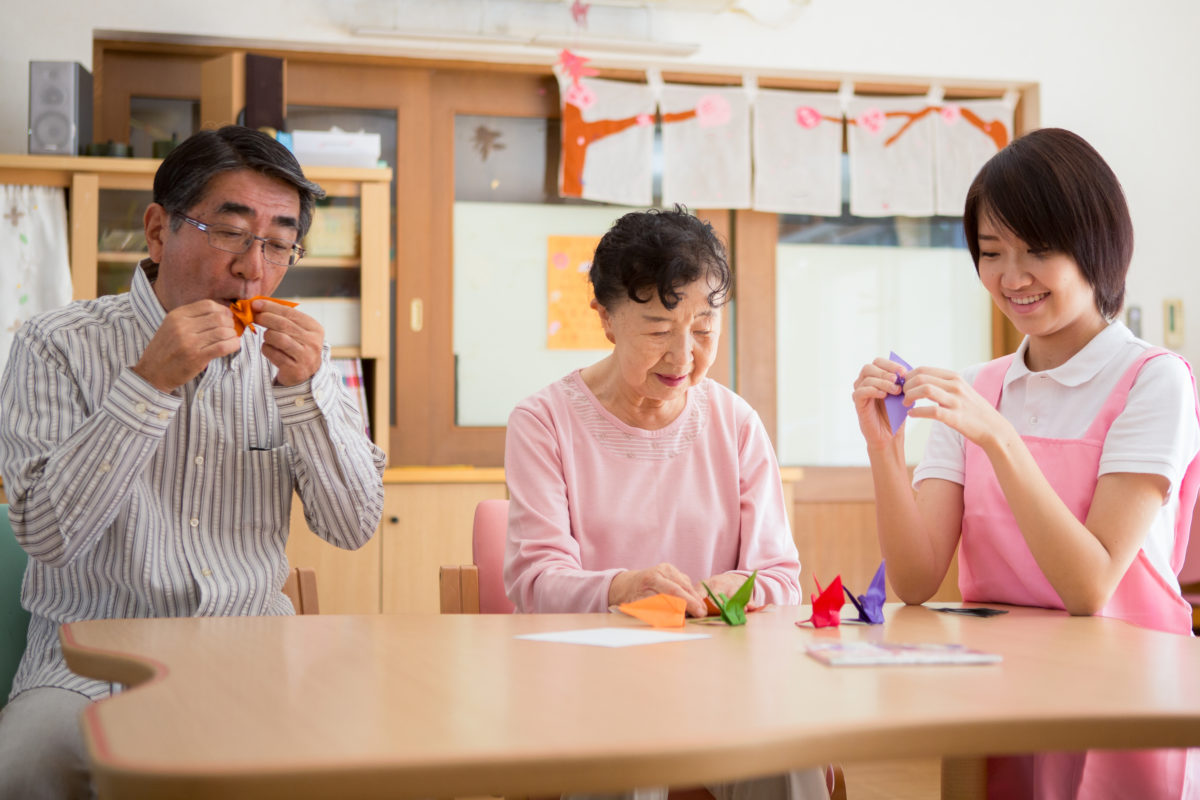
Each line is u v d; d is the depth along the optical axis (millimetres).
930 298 4094
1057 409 1496
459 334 3717
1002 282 1455
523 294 3770
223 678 850
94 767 594
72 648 1022
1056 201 1394
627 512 1571
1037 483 1319
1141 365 1415
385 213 3291
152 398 1359
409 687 811
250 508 1571
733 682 832
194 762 579
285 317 1483
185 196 1489
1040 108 3996
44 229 3104
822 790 1182
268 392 1619
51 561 1380
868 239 4055
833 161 3922
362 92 3633
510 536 1560
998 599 1517
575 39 3604
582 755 602
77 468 1337
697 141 3830
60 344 1497
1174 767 1214
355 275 3287
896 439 1477
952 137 4004
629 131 3770
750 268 3945
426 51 3602
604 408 1613
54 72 3111
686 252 1411
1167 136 4062
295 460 1569
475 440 3693
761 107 3879
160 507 1508
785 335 3992
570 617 1278
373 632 1137
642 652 994
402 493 3123
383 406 3277
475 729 662
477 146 3752
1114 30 4047
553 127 3805
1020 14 3988
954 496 1583
